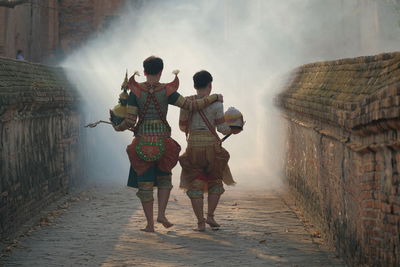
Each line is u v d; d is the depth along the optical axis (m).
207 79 8.26
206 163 8.08
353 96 6.10
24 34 30.31
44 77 10.46
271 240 7.55
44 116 9.91
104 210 9.70
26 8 30.61
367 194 5.33
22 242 7.45
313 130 8.70
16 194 8.15
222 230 8.16
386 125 4.65
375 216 5.11
